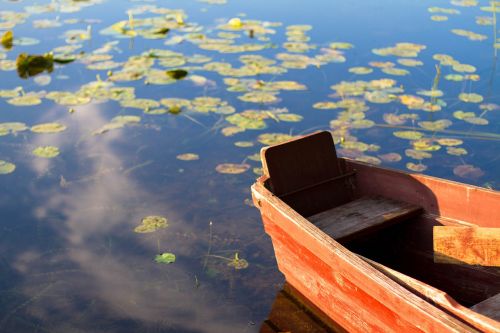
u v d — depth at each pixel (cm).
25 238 577
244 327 474
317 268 459
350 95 855
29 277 527
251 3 1302
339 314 454
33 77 920
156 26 1129
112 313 486
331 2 1309
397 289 377
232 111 808
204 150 725
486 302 381
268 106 824
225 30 1111
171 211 615
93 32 1102
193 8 1258
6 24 1145
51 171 683
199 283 520
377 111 812
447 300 360
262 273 532
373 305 405
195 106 824
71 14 1217
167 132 765
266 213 501
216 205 624
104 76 920
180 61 964
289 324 476
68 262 545
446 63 953
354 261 411
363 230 475
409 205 507
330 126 771
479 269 461
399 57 984
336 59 973
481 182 655
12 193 644
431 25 1140
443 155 707
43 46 1037
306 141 524
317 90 872
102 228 590
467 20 1169
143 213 612
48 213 612
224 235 580
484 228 441
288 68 943
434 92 860
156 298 503
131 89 870
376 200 521
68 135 756
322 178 531
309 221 485
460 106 824
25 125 772
